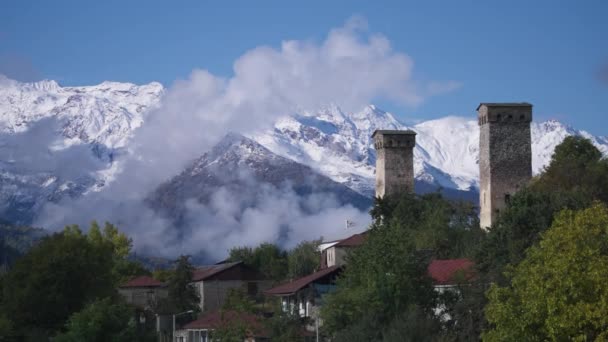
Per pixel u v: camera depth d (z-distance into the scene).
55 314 128.75
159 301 157.25
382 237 102.62
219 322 119.25
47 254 133.50
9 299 131.12
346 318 97.81
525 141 155.75
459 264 112.69
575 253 63.16
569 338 62.19
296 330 108.81
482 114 157.88
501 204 154.25
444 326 91.50
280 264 196.12
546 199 106.25
